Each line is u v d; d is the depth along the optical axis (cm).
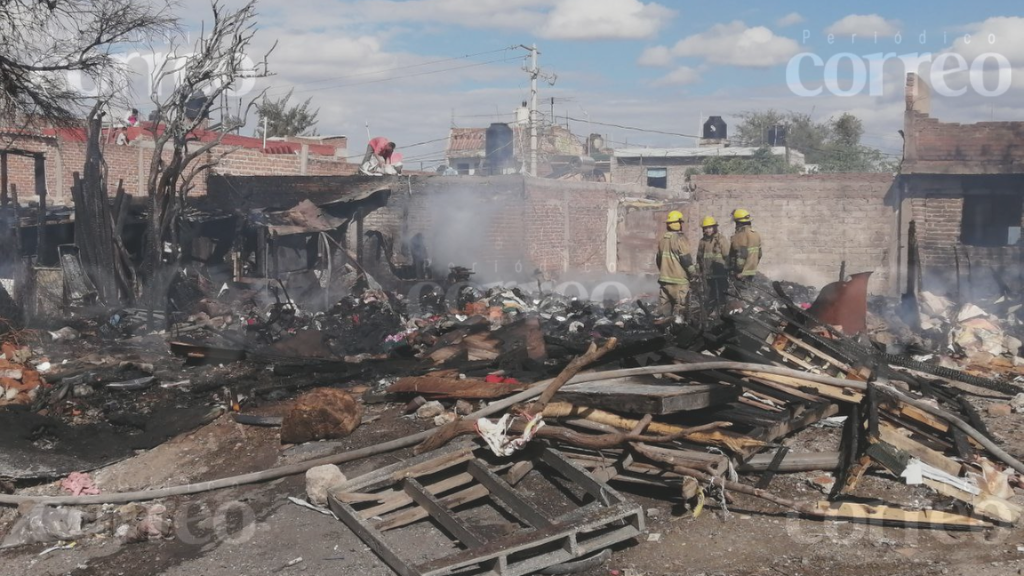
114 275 1326
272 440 662
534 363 831
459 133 4766
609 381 650
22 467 621
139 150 2125
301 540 493
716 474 503
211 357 942
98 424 724
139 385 830
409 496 525
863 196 1964
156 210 1345
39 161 1456
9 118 1111
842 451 561
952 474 533
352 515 497
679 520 509
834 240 1998
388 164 2131
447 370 796
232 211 1666
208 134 2216
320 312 1386
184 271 1445
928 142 1839
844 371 661
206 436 676
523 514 489
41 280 1306
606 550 468
